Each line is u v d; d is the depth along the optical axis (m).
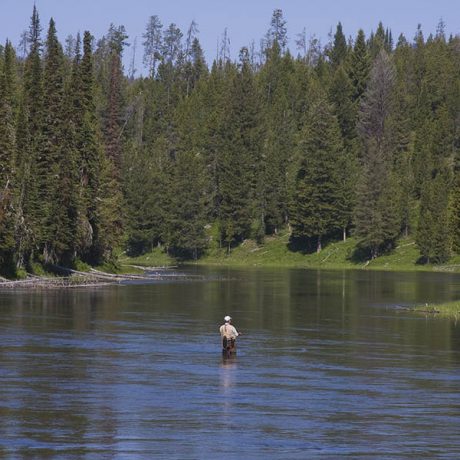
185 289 138.88
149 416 45.81
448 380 57.25
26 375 56.47
